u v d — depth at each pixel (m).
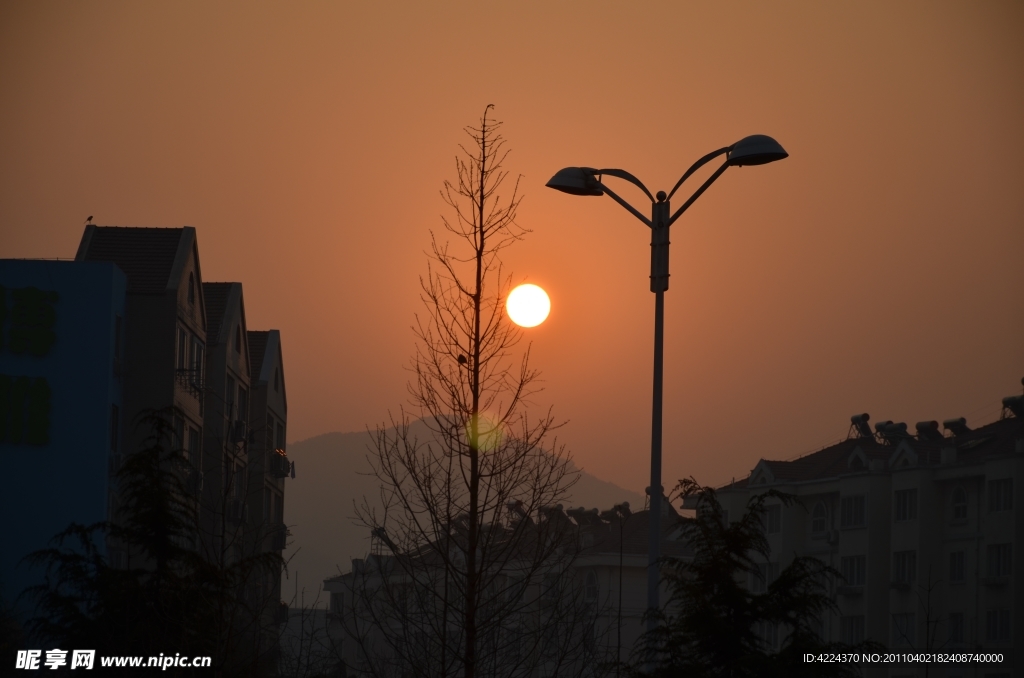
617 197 26.80
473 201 21.81
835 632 90.12
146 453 24.27
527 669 23.58
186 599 22.56
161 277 66.25
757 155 25.83
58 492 59.34
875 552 88.50
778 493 22.80
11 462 59.38
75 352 60.75
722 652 21.69
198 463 69.94
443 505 21.20
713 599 22.03
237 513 66.69
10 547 58.59
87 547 23.91
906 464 88.94
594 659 25.52
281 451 89.75
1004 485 82.00
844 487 91.62
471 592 20.47
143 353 64.38
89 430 60.06
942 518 86.19
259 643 23.97
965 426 93.25
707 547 22.42
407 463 21.69
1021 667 79.00
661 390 25.48
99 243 68.38
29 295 60.81
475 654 20.95
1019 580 80.06
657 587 24.16
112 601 22.62
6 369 60.06
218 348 75.62
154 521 23.31
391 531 21.86
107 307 61.38
